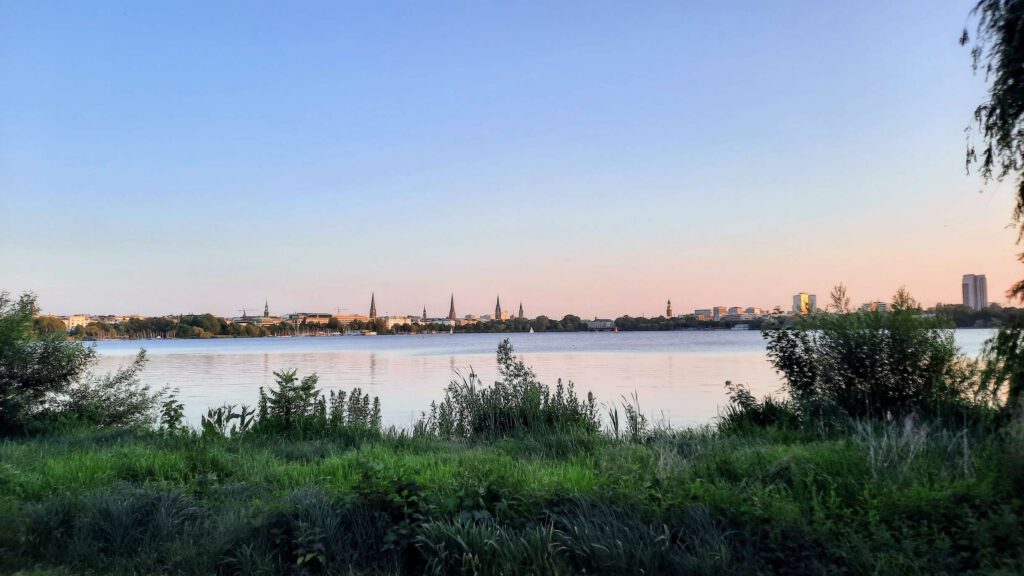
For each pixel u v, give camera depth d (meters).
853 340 11.66
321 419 12.46
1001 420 7.40
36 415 13.63
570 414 12.77
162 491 6.71
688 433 10.99
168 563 5.58
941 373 11.18
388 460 8.52
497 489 6.28
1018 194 6.77
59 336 14.43
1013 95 6.39
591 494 6.16
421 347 92.81
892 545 5.08
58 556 5.86
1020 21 6.23
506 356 14.16
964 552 5.00
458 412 13.34
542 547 5.31
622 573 5.04
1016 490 5.61
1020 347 6.89
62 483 7.60
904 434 7.91
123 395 15.83
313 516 5.83
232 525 5.90
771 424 11.48
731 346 75.12
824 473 6.53
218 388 28.05
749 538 5.29
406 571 5.43
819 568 4.91
